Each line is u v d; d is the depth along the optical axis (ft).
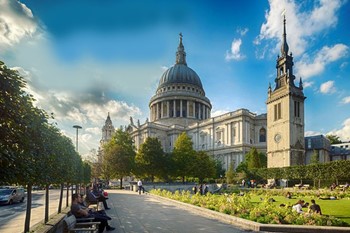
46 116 41.50
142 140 509.35
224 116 434.30
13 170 30.40
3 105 28.73
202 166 292.81
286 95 276.00
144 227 61.52
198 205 94.07
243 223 60.95
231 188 217.15
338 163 198.18
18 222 74.84
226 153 414.82
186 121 531.91
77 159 108.06
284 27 302.45
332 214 80.38
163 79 586.86
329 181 202.39
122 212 87.40
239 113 405.59
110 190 244.22
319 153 338.75
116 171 274.77
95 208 82.38
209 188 216.95
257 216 64.85
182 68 583.58
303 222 58.44
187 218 74.08
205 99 570.46
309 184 220.84
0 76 27.89
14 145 32.30
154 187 229.86
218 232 55.52
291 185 231.09
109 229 57.88
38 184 49.01
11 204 130.52
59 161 61.67
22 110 32.37
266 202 79.92
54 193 224.94
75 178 101.35
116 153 276.00
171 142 495.82
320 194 151.02
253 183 241.55
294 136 270.87
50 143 51.49
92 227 46.44
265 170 259.80
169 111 548.31
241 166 334.24
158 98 561.84
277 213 63.41
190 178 333.42
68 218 42.63
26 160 35.60
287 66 287.89
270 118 295.69
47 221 60.39
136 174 291.58
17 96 30.12
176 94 544.21
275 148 284.00
